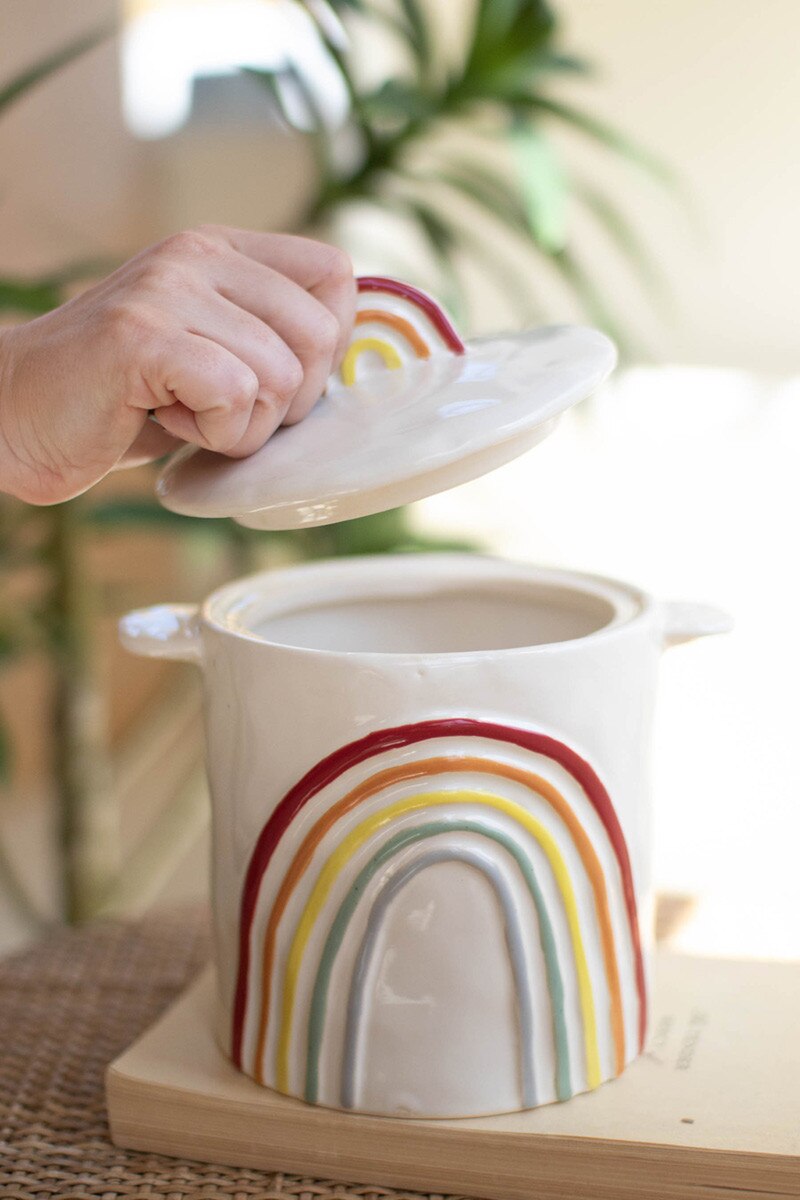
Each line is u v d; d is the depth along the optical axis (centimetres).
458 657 89
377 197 180
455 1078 92
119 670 313
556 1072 93
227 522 172
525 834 91
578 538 366
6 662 176
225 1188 93
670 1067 96
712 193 515
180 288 90
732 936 111
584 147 511
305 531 171
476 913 91
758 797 148
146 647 95
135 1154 95
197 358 88
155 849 208
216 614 96
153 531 180
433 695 89
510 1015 92
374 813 90
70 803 187
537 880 91
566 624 103
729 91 504
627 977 95
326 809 90
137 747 313
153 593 314
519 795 90
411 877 90
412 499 89
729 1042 98
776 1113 92
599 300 177
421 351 95
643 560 346
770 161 508
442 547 166
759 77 500
